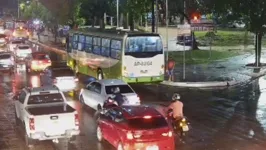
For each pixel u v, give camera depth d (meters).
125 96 21.80
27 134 17.06
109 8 61.94
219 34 75.00
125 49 28.53
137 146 14.73
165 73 34.66
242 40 65.88
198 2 47.16
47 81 30.20
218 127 20.09
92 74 33.88
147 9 50.03
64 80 29.09
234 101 26.27
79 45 36.56
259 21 37.72
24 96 18.64
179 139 18.08
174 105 18.20
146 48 29.02
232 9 39.47
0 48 58.97
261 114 22.73
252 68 39.31
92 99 23.39
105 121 16.91
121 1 56.00
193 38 52.38
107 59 30.83
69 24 63.56
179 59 45.44
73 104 25.47
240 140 17.94
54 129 16.42
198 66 41.03
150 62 29.14
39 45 67.56
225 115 22.56
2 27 89.94
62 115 16.48
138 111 15.54
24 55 47.94
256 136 18.52
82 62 35.94
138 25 73.06
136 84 30.59
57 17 64.94
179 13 49.62
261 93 28.86
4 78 35.88
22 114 18.14
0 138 18.31
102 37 31.58
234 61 44.19
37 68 37.81
